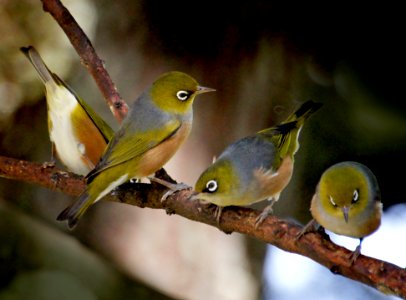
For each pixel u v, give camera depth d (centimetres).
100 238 1364
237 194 849
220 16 1379
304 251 728
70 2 1360
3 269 1308
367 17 1359
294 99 1384
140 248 1357
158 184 862
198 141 1375
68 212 841
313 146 1409
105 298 1310
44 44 1381
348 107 1390
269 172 870
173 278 1352
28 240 1337
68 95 960
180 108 938
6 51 1377
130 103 1362
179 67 1377
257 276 1391
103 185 866
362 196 823
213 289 1355
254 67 1384
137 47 1380
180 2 1377
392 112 1375
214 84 1382
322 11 1367
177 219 1369
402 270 679
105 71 977
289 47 1390
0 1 1365
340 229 841
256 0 1370
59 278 1310
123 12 1377
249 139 895
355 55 1379
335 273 709
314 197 852
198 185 833
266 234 756
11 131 1406
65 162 989
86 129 965
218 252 1369
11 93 1392
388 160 1419
